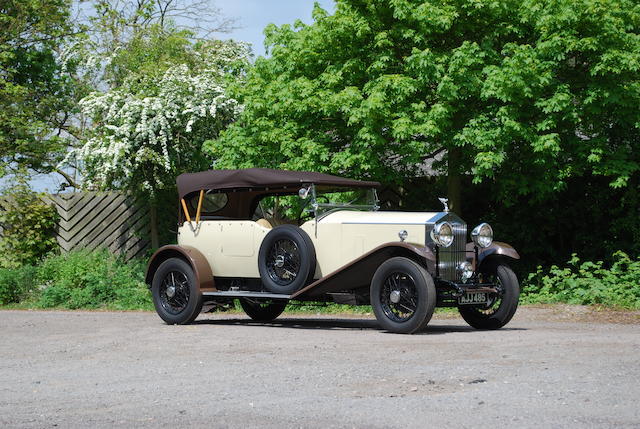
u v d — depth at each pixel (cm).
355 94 1216
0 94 1886
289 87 1305
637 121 1279
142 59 1811
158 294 957
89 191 1753
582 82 1330
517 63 1194
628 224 1396
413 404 406
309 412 392
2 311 1305
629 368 511
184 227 985
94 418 392
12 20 1989
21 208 1719
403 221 805
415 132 1234
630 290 1127
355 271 809
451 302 792
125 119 1594
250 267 919
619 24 1245
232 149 1398
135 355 632
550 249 1474
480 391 438
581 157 1312
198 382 491
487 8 1269
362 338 721
